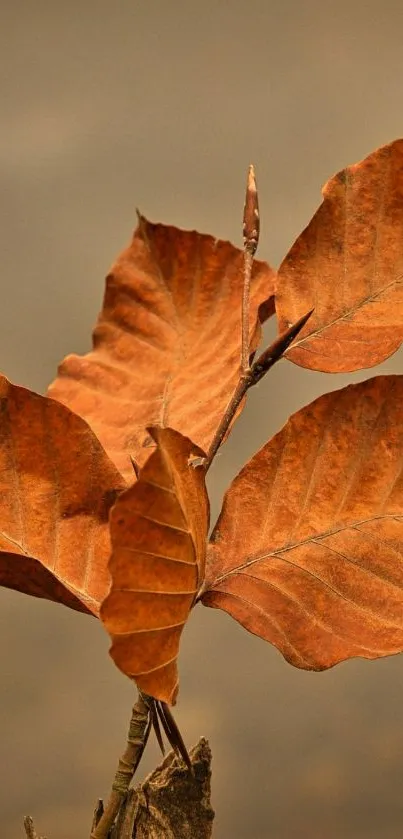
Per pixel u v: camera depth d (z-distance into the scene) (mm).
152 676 570
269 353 615
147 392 672
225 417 619
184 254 690
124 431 665
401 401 614
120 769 609
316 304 633
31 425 608
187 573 577
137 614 568
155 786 653
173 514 570
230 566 614
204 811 654
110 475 611
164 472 566
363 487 616
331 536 614
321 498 617
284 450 619
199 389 667
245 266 631
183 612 578
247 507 619
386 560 610
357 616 606
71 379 682
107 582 607
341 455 617
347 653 601
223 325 681
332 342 628
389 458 615
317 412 617
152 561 570
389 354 621
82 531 610
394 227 634
